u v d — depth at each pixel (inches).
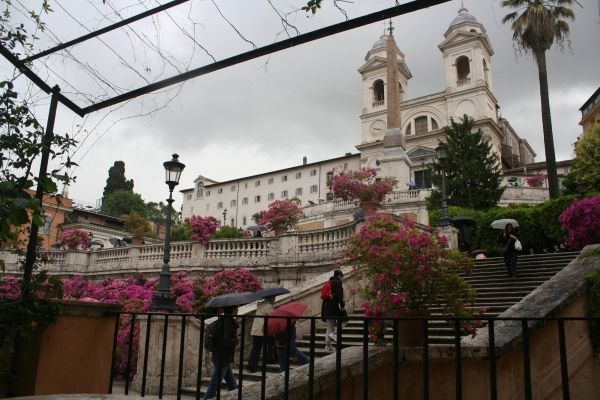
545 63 1002.7
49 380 180.9
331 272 491.5
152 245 820.6
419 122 2431.1
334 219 1596.9
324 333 436.5
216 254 739.4
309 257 629.9
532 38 1000.2
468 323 218.2
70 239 1024.9
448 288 217.9
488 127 2214.6
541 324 253.9
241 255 714.2
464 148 1435.8
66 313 188.4
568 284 322.0
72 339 190.5
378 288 221.0
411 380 206.4
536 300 294.8
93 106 189.0
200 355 164.7
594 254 397.1
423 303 219.9
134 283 719.7
